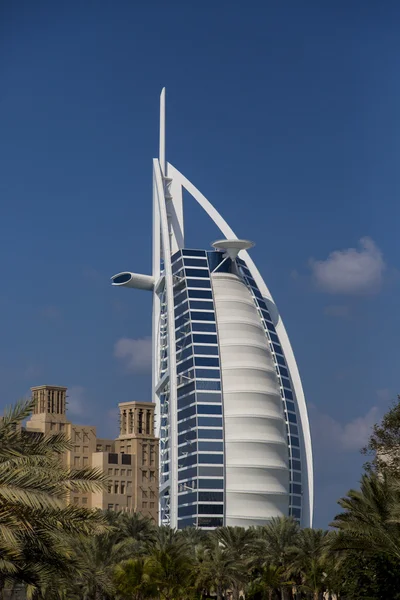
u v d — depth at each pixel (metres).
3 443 38.41
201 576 119.81
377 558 65.31
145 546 122.62
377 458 75.19
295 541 127.38
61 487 37.16
